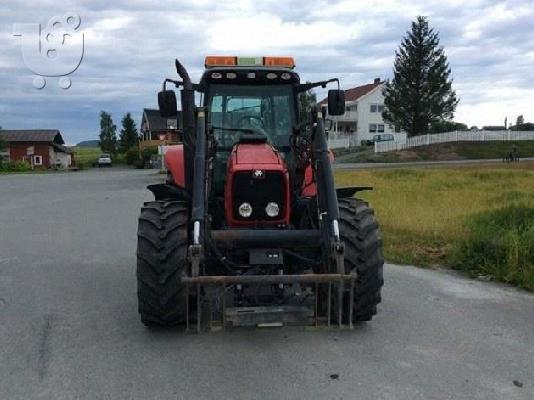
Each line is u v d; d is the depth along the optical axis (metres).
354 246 5.07
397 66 67.81
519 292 6.56
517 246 7.46
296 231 4.94
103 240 10.16
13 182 28.23
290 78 6.11
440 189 18.75
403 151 54.94
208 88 6.15
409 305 6.02
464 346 4.82
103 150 99.81
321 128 5.36
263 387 4.04
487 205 13.50
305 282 4.58
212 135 5.70
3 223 12.45
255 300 4.81
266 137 5.60
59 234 10.87
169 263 4.90
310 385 4.07
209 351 4.70
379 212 12.21
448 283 6.95
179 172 6.24
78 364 4.47
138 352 4.70
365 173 28.16
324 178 5.08
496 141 59.81
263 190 5.00
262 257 4.86
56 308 5.96
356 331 5.16
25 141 68.75
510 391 3.98
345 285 4.91
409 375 4.23
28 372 4.33
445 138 58.53
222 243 4.83
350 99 76.50
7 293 6.56
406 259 8.20
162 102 5.81
